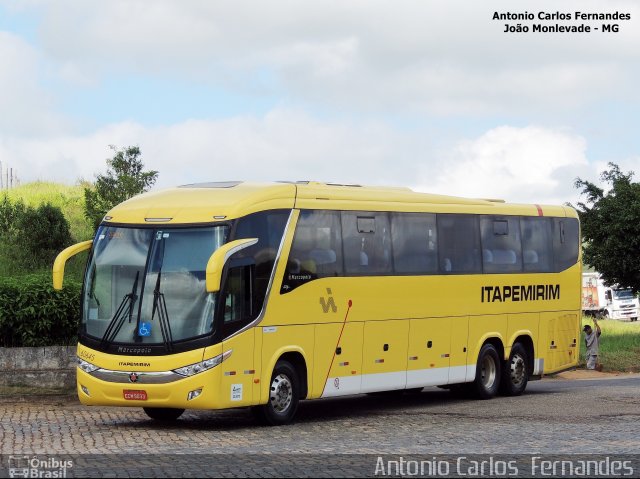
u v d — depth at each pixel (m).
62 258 19.83
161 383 18.17
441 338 23.91
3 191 45.69
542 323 27.33
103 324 18.77
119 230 19.23
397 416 21.59
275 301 19.53
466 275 24.72
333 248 21.05
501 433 18.20
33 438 17.22
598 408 23.05
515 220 26.53
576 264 28.66
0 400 23.80
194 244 18.69
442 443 16.73
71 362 24.52
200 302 18.34
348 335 21.30
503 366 26.20
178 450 15.69
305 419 21.05
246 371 18.84
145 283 18.66
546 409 22.89
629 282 47.72
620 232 46.84
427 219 23.70
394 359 22.53
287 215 20.05
